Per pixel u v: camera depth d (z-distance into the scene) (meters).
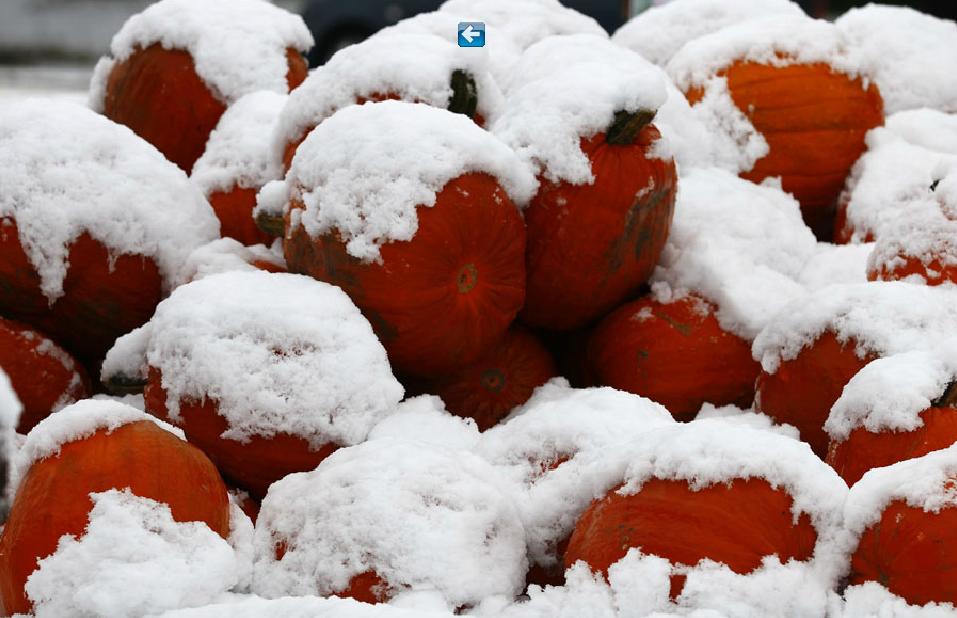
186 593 4.94
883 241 7.45
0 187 7.02
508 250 6.67
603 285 7.21
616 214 6.91
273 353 6.11
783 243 8.05
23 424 7.14
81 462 5.14
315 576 5.23
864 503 4.93
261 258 7.31
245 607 4.76
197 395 6.11
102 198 7.13
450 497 5.38
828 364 6.41
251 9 10.01
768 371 6.77
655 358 7.32
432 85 7.43
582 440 5.97
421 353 6.58
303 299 6.29
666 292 7.59
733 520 4.87
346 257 6.30
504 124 7.19
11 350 7.12
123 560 4.92
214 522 5.33
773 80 8.93
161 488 5.17
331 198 6.33
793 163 8.91
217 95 9.56
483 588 5.16
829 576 4.92
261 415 6.02
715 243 7.73
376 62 7.50
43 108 7.38
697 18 10.49
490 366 7.28
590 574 5.00
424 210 6.25
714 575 4.75
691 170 8.50
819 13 18.14
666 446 5.10
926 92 10.03
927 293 6.49
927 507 4.76
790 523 4.92
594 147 6.91
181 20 9.64
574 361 7.89
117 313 7.38
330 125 6.64
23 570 4.94
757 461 4.97
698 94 9.02
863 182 8.86
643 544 4.89
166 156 9.68
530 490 5.81
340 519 5.29
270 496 5.84
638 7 16.41
